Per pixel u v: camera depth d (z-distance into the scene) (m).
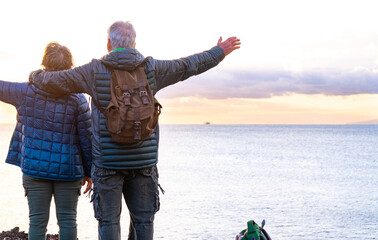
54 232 17.59
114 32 3.11
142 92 3.02
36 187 3.49
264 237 3.37
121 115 2.94
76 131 3.55
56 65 3.44
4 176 45.78
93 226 19.20
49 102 3.42
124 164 3.07
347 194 37.00
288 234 21.44
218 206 29.44
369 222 24.56
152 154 3.18
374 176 52.28
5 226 19.09
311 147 131.12
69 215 3.61
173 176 50.88
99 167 3.11
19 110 3.45
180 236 19.94
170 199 32.59
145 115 2.98
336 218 25.88
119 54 3.03
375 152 106.12
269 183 44.75
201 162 73.12
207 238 19.59
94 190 3.14
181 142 169.25
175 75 3.29
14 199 28.92
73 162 3.52
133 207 3.29
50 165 3.44
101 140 3.05
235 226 22.61
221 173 54.69
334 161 77.25
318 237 20.84
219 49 3.46
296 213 27.44
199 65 3.38
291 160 79.50
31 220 3.52
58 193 3.56
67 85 3.14
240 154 96.69
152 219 3.33
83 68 3.09
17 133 3.58
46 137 3.44
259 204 30.89
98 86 3.04
